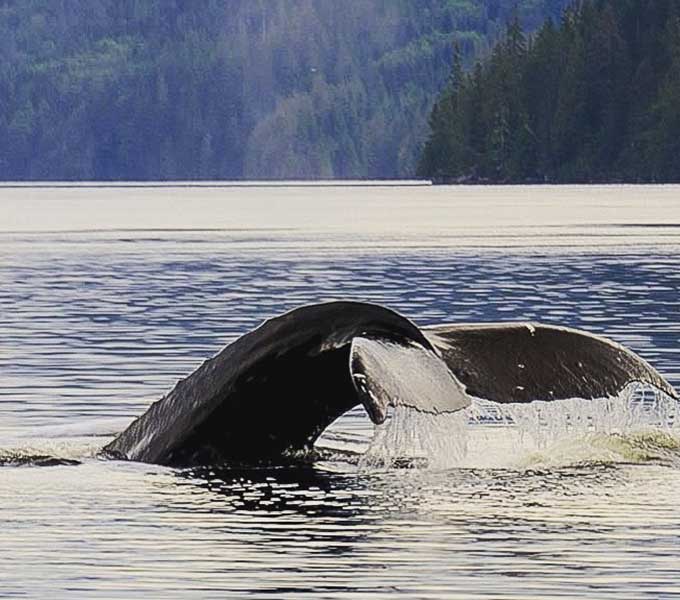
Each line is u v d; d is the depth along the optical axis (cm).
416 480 4331
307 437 4647
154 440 4681
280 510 3984
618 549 3581
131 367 7369
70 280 13200
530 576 3384
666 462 4559
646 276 12625
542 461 4578
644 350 7688
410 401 3872
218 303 10831
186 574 3412
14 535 3744
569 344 4391
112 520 3894
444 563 3478
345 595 3259
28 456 4712
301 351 4481
